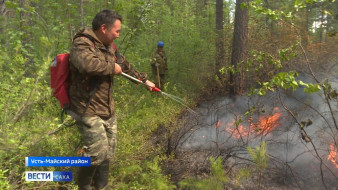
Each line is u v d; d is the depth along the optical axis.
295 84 2.66
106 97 2.78
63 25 5.11
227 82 7.45
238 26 7.22
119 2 5.47
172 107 5.61
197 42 9.40
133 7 5.66
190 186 2.97
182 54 9.20
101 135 2.70
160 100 6.23
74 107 2.68
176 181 3.52
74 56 2.50
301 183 3.35
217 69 8.37
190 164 3.92
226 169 3.67
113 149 2.97
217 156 3.88
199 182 2.87
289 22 3.06
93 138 2.67
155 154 4.15
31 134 2.74
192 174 3.65
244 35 7.18
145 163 3.67
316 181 3.36
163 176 3.51
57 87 2.64
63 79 2.63
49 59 2.67
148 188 3.15
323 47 6.12
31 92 2.73
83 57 2.47
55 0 5.57
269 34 8.15
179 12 10.95
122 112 4.45
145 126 4.84
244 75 7.10
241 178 3.10
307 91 2.67
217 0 10.18
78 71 2.59
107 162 2.99
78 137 3.37
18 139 2.63
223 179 2.85
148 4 5.80
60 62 2.62
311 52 6.10
